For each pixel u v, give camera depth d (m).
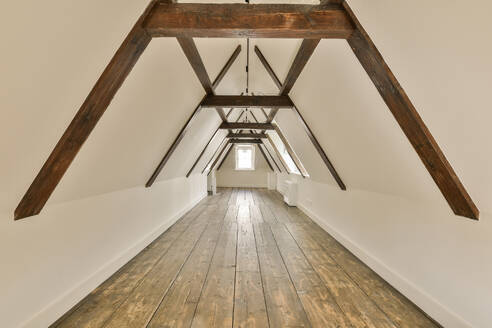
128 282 2.43
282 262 2.95
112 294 2.21
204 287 2.34
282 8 1.53
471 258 1.62
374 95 1.75
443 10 1.00
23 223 1.59
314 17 1.52
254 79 4.21
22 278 1.60
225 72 3.34
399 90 1.47
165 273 2.63
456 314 1.72
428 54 1.19
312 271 2.71
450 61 1.12
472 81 1.09
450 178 1.53
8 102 1.10
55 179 1.60
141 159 2.86
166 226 4.32
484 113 1.13
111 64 1.48
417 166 1.80
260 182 11.17
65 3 1.00
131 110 2.02
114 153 2.20
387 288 2.37
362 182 2.91
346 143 2.63
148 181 3.48
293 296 2.20
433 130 1.46
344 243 3.50
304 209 5.75
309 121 3.27
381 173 2.34
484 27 0.91
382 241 2.60
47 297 1.78
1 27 0.89
